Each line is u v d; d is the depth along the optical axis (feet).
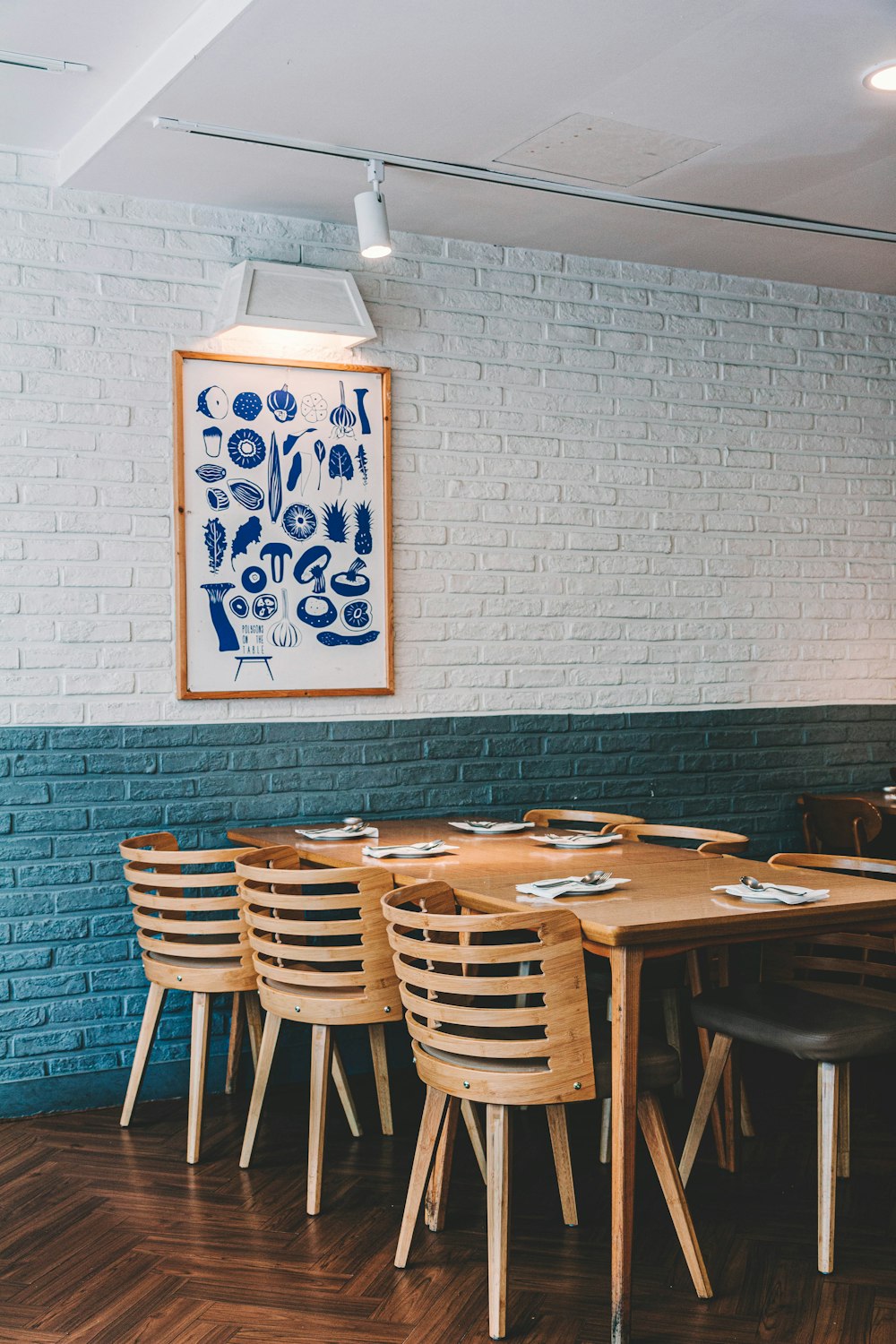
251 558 13.91
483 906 9.18
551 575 15.70
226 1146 11.73
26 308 12.92
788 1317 8.36
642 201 13.71
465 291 15.15
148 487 13.44
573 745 15.79
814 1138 11.68
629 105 11.27
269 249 14.06
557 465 15.74
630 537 16.25
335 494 14.34
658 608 16.43
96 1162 11.34
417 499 14.89
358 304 13.91
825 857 11.10
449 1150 9.74
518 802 15.42
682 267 16.52
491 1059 8.77
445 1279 8.92
